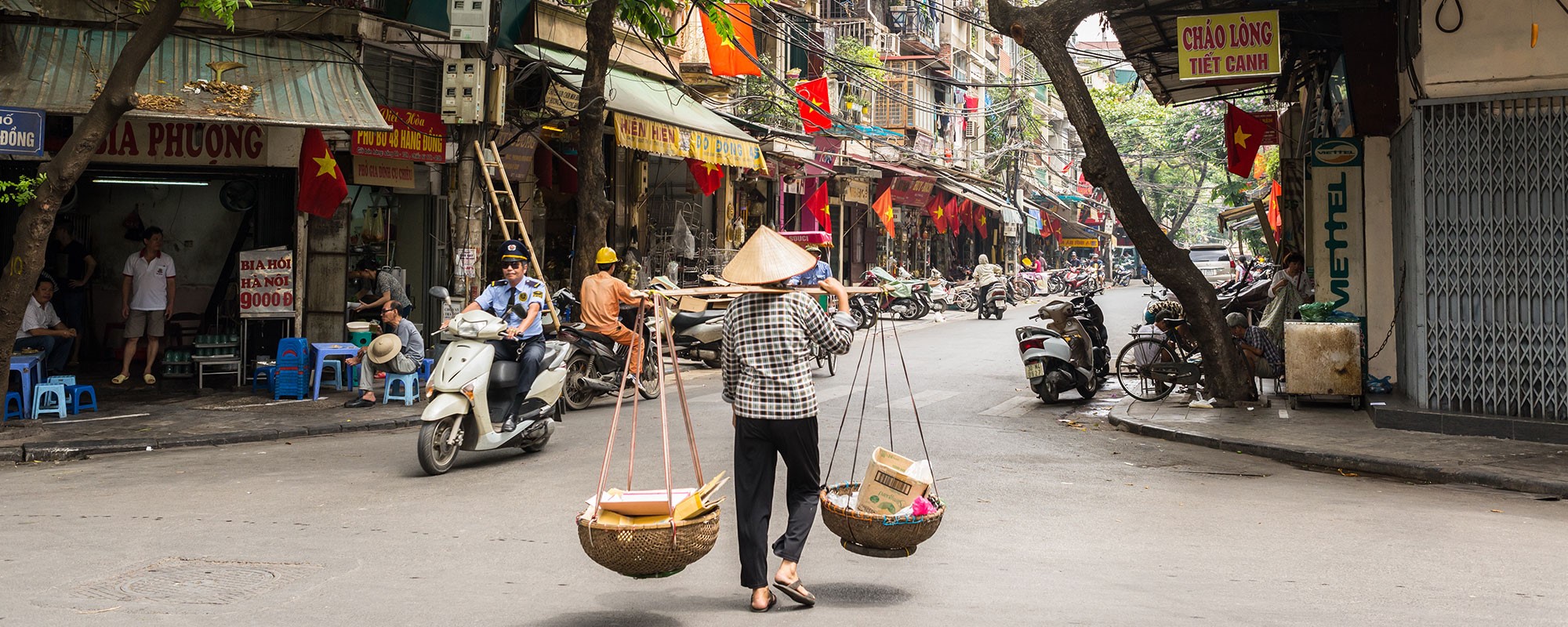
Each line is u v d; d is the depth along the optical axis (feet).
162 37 33.55
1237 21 37.50
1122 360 45.32
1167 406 39.58
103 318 49.21
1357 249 40.70
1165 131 168.14
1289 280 42.63
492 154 50.37
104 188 48.70
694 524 14.76
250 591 16.98
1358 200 40.73
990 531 21.39
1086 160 38.40
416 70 47.96
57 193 33.17
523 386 29.37
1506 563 19.12
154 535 20.68
